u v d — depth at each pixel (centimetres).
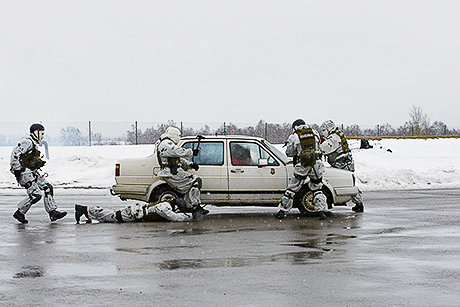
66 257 856
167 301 625
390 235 1052
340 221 1257
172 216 1255
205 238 1023
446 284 691
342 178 1377
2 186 2327
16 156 1233
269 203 1350
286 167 1349
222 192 1338
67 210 1489
